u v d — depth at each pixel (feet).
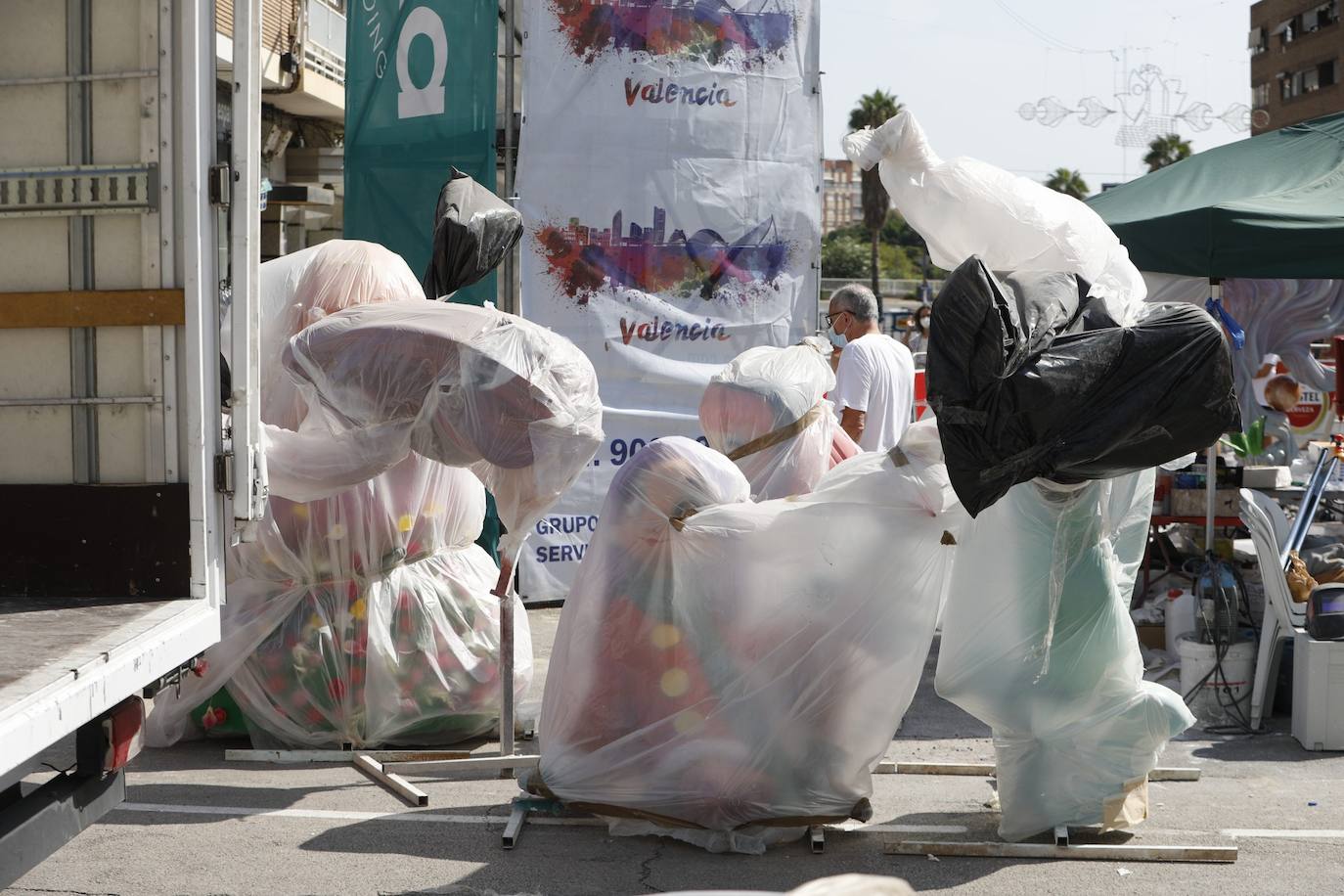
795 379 18.10
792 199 31.12
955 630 15.79
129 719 11.42
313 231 64.34
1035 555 15.26
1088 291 14.64
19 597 12.96
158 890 14.43
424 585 19.99
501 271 30.50
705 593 15.60
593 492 30.32
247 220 13.12
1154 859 15.43
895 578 15.47
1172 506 27.45
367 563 19.57
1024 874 15.03
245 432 13.20
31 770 10.77
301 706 19.60
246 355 13.19
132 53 12.73
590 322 30.01
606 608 15.98
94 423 13.01
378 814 17.06
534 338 17.16
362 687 19.53
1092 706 15.64
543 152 29.60
